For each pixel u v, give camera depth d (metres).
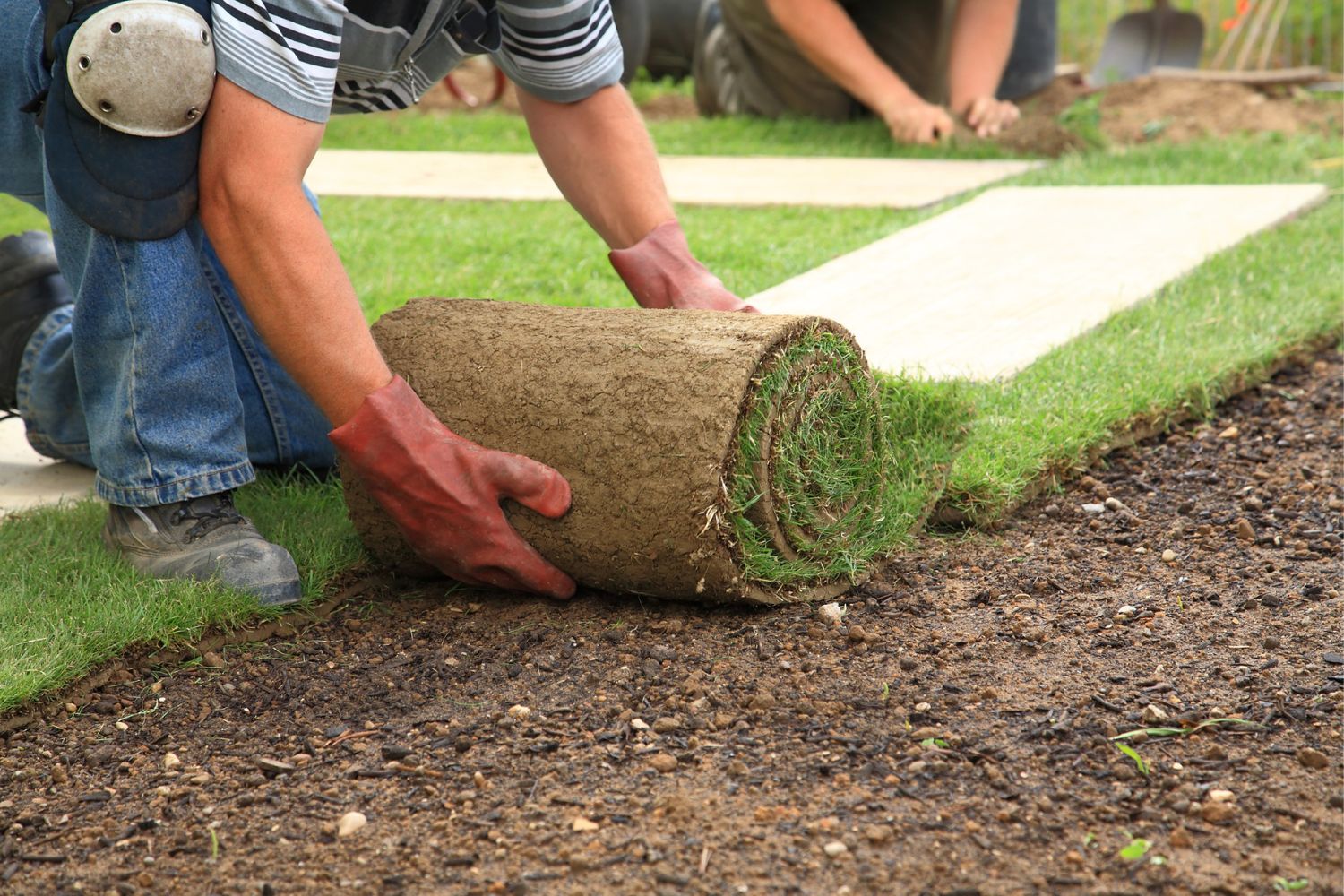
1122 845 1.86
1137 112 8.27
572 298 4.68
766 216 6.05
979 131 7.54
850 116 8.48
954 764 2.07
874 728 2.19
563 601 2.73
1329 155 6.96
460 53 2.81
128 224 2.52
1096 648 2.46
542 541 2.62
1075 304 4.37
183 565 2.72
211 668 2.53
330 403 2.50
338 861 1.90
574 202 3.22
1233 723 2.16
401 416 2.50
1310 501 3.11
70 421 3.40
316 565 2.84
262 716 2.36
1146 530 3.02
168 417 2.71
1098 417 3.41
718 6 9.16
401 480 2.52
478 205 6.47
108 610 2.57
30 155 2.83
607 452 2.51
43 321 3.38
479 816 1.99
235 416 2.81
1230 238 5.07
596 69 3.03
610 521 2.53
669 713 2.27
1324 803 1.93
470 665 2.50
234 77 2.37
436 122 9.01
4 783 2.17
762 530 2.56
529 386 2.59
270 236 2.40
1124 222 5.43
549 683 2.40
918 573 2.85
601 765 2.12
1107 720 2.19
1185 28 9.16
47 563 2.80
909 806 1.97
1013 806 1.95
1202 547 2.92
